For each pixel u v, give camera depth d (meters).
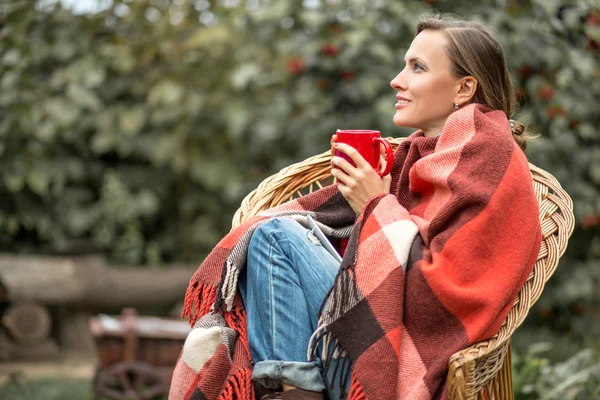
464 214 2.47
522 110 5.78
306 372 2.50
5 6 7.20
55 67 7.78
